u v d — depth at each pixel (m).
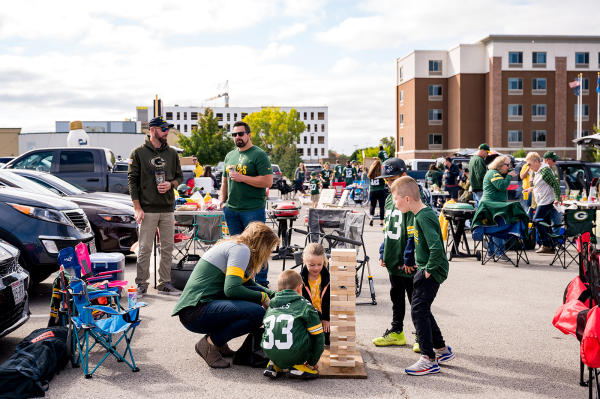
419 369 4.40
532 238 10.92
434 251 4.29
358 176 28.73
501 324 5.85
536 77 59.00
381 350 5.03
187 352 4.91
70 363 4.58
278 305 4.30
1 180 8.18
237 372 4.45
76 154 12.56
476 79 59.88
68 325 4.61
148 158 6.98
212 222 8.12
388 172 5.02
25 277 5.08
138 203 6.98
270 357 4.23
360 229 7.08
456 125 60.72
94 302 4.86
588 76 59.59
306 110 154.88
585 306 3.96
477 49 59.72
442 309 6.47
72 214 7.11
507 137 59.00
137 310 4.38
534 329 5.66
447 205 10.09
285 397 3.92
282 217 9.71
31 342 4.35
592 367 3.56
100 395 3.93
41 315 6.15
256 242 4.66
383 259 5.08
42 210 6.78
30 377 3.85
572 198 12.39
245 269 4.58
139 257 6.98
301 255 7.07
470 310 6.43
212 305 4.47
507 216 9.36
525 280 8.19
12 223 6.65
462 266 9.40
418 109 62.66
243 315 4.44
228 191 6.99
